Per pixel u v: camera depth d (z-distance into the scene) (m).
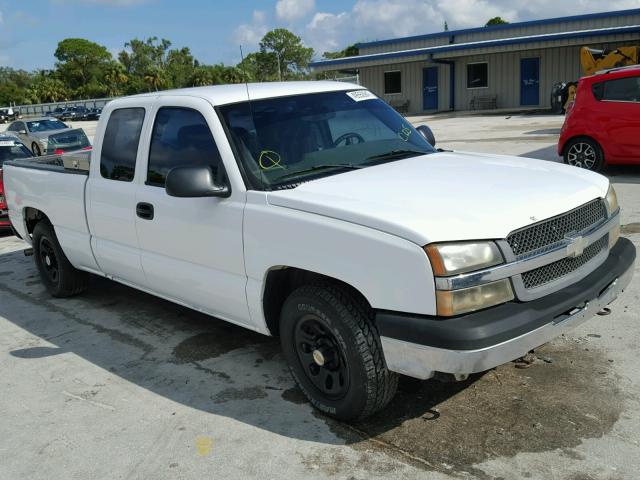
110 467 3.36
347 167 4.05
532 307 3.08
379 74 36.00
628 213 7.77
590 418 3.46
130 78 115.56
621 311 4.84
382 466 3.18
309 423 3.63
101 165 5.00
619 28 27.20
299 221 3.44
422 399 3.77
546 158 12.66
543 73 31.11
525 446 3.25
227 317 4.21
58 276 6.09
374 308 3.17
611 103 9.96
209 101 4.14
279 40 117.31
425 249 2.95
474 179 3.66
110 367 4.61
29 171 6.11
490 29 32.97
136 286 5.04
